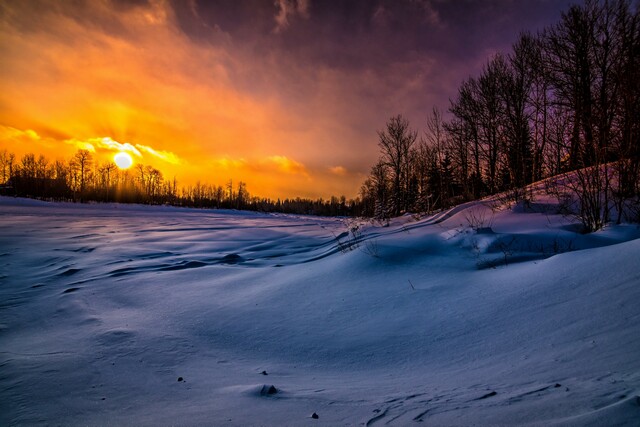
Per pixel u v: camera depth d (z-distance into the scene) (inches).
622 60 254.7
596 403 69.5
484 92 845.2
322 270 263.6
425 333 151.6
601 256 166.9
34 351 142.7
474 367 115.1
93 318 195.6
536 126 471.2
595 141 259.1
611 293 137.9
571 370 94.8
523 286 172.4
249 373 123.3
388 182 1223.5
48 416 86.8
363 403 88.1
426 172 1011.9
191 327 180.5
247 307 209.0
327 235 652.7
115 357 135.8
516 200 393.4
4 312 210.8
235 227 908.0
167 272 318.3
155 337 162.6
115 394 101.0
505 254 227.9
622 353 98.2
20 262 371.6
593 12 546.0
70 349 144.8
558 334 124.4
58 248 466.0
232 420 80.0
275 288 241.8
